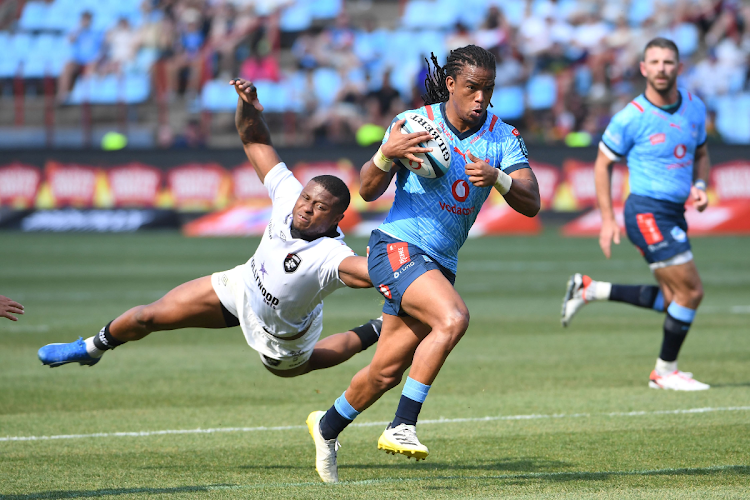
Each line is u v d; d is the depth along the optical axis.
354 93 90.56
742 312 41.91
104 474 17.36
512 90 89.75
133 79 92.12
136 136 89.88
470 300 46.16
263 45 97.19
